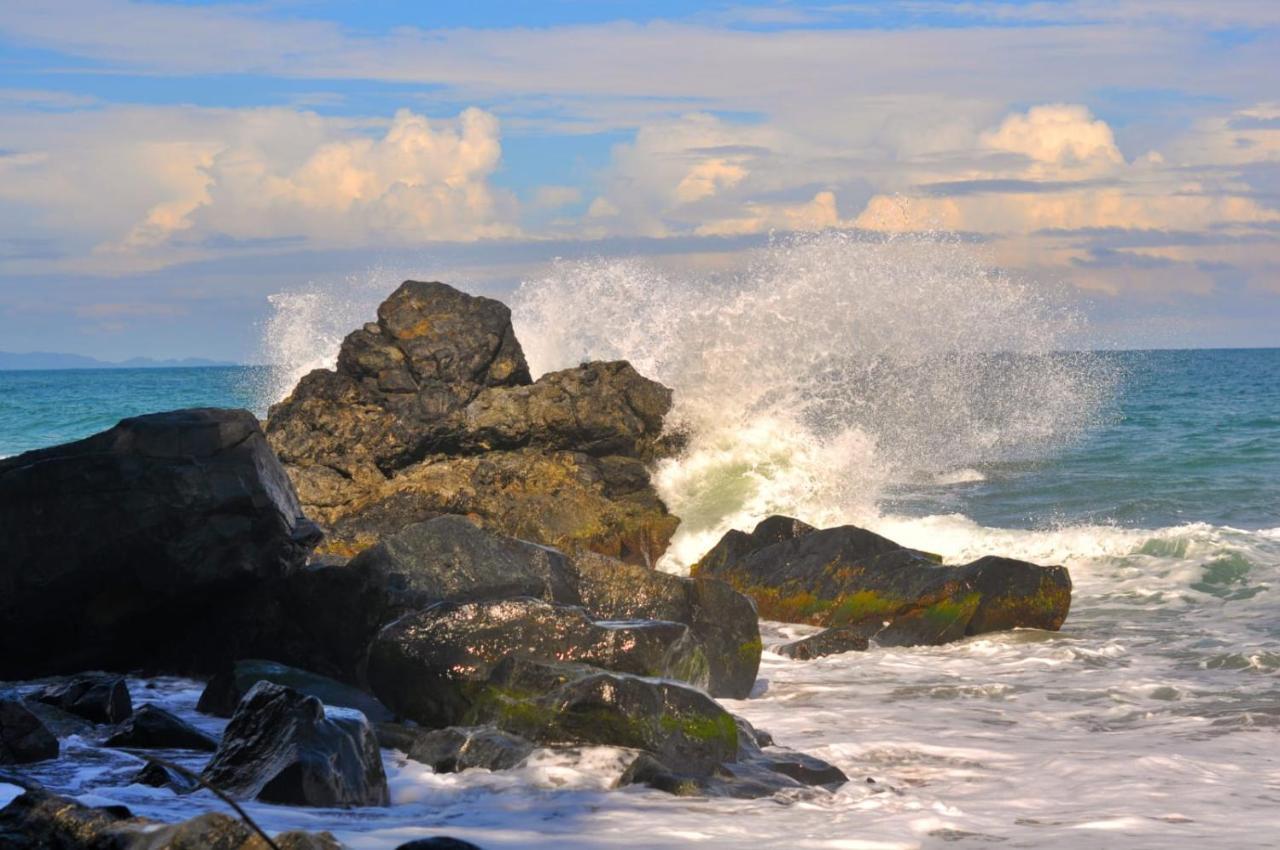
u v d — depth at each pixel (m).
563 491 21.25
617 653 10.49
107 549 13.11
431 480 20.92
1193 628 16.06
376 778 8.20
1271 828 7.75
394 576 12.88
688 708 9.20
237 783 7.96
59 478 13.12
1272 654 14.06
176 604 13.58
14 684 13.18
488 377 22.30
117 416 62.59
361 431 21.42
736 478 23.47
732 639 12.72
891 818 7.83
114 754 9.05
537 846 7.01
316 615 13.23
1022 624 15.86
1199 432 41.59
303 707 8.20
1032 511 26.23
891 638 15.62
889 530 22.39
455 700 10.40
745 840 7.25
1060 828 7.73
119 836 5.54
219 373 199.88
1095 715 11.63
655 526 21.47
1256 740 10.55
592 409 22.12
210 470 13.24
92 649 13.66
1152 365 119.62
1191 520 25.11
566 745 9.09
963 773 9.38
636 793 8.38
